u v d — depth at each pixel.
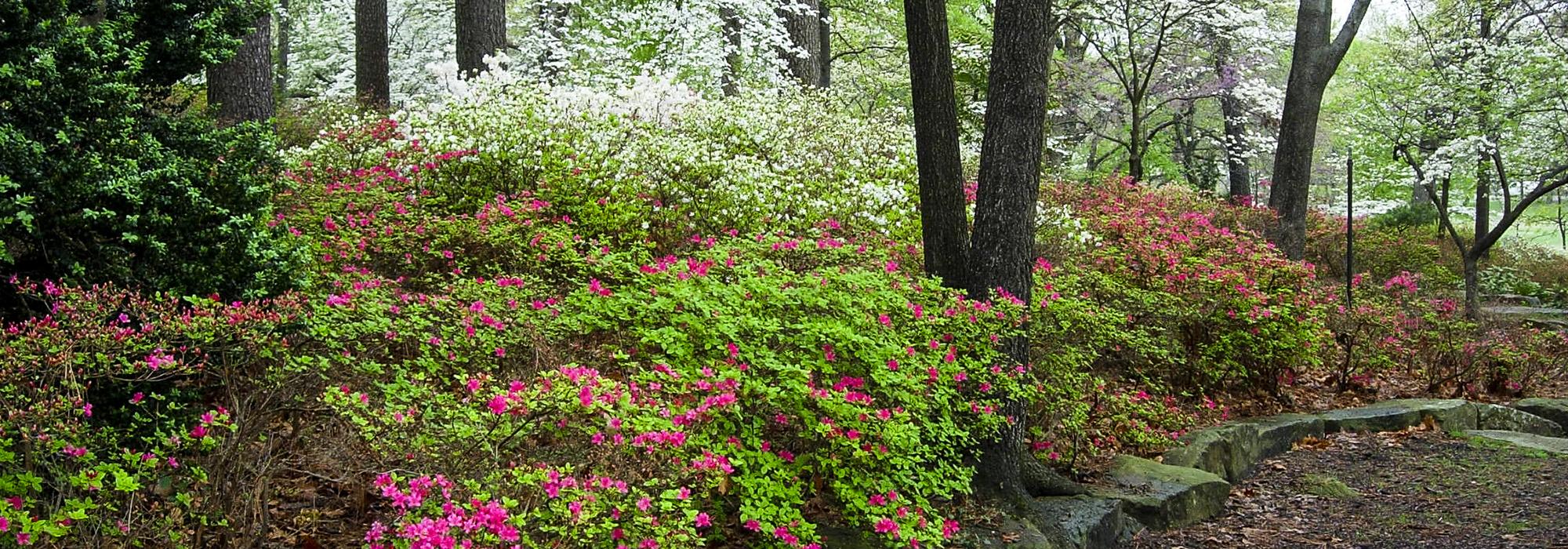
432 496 2.93
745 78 11.59
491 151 7.24
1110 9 15.48
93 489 2.95
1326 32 12.59
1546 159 15.66
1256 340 8.03
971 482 5.16
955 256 5.58
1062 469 6.00
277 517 3.70
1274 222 12.65
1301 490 6.74
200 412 3.75
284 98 14.44
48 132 3.70
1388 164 19.66
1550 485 6.89
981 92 15.55
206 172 4.03
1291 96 12.65
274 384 3.44
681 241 6.88
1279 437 7.60
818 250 5.98
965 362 4.86
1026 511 5.16
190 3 4.33
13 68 3.60
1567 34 15.12
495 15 12.16
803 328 4.20
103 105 3.84
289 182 4.64
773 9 12.50
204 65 4.34
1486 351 9.71
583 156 7.29
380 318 4.00
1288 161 12.63
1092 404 6.71
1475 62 15.30
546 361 4.11
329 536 3.68
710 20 11.74
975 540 4.75
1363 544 5.77
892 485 4.18
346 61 16.47
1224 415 7.76
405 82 16.45
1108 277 7.64
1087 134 21.02
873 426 4.08
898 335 4.61
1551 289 18.03
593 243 5.79
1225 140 21.59
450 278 5.93
